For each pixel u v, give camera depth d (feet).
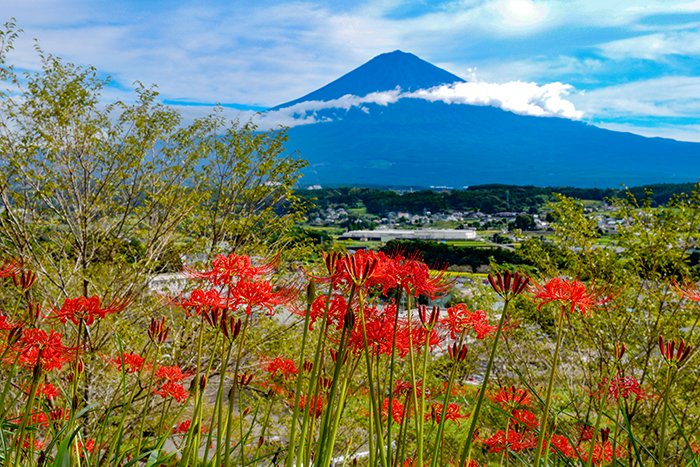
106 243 32.89
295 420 6.55
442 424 7.41
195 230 36.63
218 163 36.88
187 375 10.38
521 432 10.14
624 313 28.81
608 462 9.80
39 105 31.96
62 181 33.14
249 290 7.06
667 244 29.66
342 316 7.73
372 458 7.16
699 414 25.35
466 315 7.82
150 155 34.47
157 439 9.25
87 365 22.43
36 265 29.66
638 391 9.37
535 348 30.12
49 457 7.16
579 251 31.89
